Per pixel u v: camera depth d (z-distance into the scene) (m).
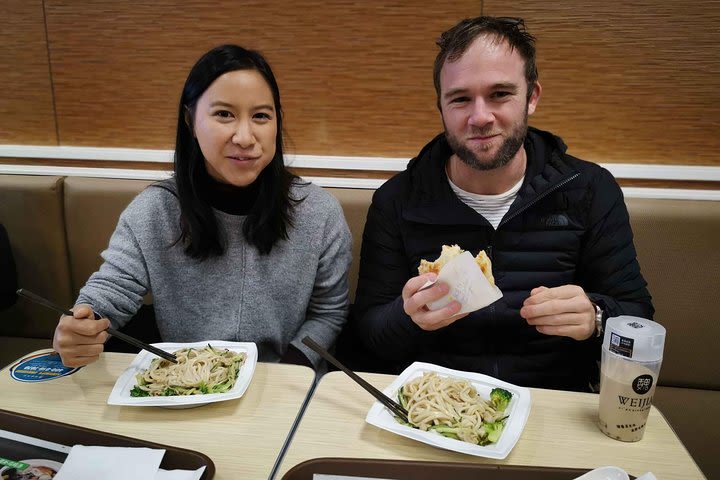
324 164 2.26
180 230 1.59
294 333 1.71
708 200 2.04
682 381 2.04
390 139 2.24
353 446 1.03
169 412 1.13
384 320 1.49
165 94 2.32
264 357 1.68
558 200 1.55
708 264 1.95
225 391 1.16
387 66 2.15
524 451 1.01
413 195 1.60
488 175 1.53
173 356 1.28
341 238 1.71
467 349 1.56
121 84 2.33
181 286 1.61
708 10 1.94
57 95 2.39
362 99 2.21
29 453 0.98
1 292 2.23
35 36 2.33
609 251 1.56
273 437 1.06
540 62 2.08
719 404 1.97
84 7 2.25
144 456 0.95
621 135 2.12
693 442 1.89
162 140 2.39
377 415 1.07
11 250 2.29
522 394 1.14
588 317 1.21
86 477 0.91
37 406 1.15
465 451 0.97
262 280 1.62
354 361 1.75
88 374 1.27
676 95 2.04
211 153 1.43
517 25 1.40
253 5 2.16
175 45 2.25
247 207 1.59
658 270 1.98
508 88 1.36
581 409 1.14
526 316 1.22
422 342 1.58
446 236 1.57
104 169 2.40
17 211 2.28
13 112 2.45
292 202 1.65
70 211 2.26
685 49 1.99
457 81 1.37
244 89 1.39
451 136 1.44
